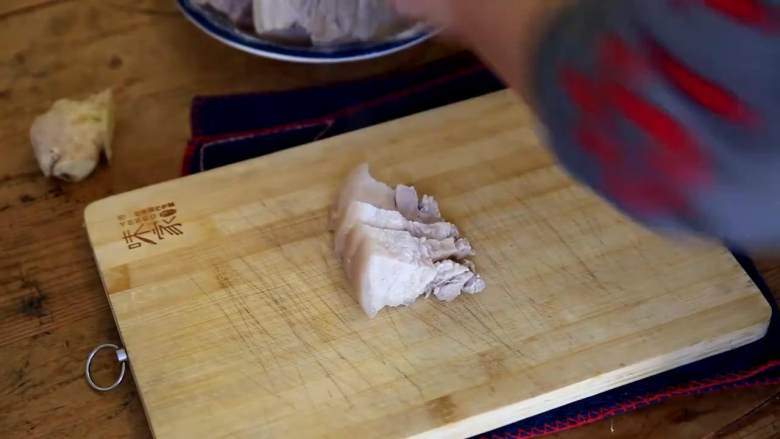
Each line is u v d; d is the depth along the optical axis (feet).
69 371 2.65
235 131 3.22
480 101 3.17
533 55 1.86
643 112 1.71
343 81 3.40
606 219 2.87
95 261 2.84
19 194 3.05
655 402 2.63
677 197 1.80
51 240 2.94
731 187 1.72
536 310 2.66
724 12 1.56
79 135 3.07
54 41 3.50
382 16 3.13
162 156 3.18
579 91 1.78
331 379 2.51
